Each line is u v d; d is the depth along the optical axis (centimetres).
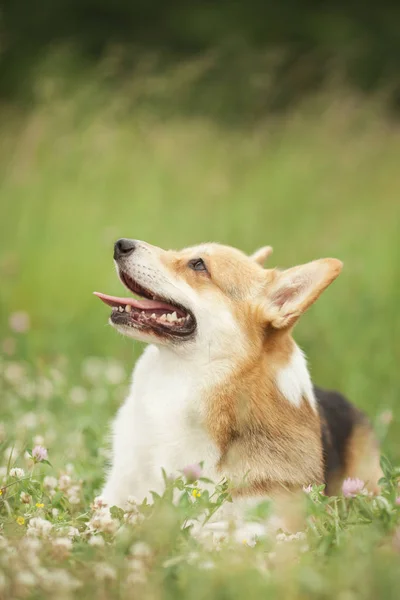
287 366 669
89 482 721
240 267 689
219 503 550
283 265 1371
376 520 545
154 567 488
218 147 1712
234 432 646
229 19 2709
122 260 687
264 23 2681
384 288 1260
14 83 2477
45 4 2694
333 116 1797
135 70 1973
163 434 654
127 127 1705
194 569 475
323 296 1232
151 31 2692
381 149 1698
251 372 658
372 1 2766
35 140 1642
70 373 1083
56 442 824
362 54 2530
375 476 735
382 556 489
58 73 1906
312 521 571
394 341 1166
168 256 694
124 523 547
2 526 556
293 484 634
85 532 545
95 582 462
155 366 682
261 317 668
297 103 2111
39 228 1427
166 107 1833
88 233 1405
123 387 1009
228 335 661
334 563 491
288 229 1468
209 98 2039
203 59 1916
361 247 1379
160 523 513
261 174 1639
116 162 1605
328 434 713
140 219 1450
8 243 1427
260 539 539
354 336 1164
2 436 757
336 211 1543
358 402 1016
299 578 460
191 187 1579
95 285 1299
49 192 1532
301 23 2691
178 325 666
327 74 2239
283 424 653
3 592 446
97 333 1206
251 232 1430
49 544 504
